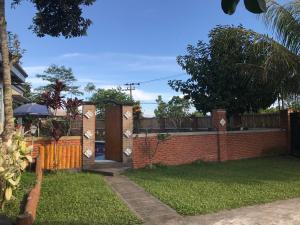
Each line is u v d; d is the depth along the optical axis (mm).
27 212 6270
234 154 18453
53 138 13820
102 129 25875
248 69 17672
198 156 17094
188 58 20016
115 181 12250
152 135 15703
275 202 9406
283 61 16297
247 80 18391
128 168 14664
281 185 11445
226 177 12875
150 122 29859
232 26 18203
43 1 12141
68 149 14047
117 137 15305
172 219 7977
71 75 49656
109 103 18734
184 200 9391
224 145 17922
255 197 9789
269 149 19891
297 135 19984
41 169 12203
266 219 7938
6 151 7773
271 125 21109
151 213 8430
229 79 18938
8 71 10125
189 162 16766
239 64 17797
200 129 24062
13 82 17734
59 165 13828
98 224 7422
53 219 7660
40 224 7285
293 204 9211
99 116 36219
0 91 14734
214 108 19203
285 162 17375
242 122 22797
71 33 12719
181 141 16609
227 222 7738
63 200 9156
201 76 19656
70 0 12203
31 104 20516
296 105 19234
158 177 12867
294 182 12016
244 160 18188
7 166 7582
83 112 14367
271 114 21125
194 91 20109
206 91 19938
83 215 7992
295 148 20078
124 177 13023
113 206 8711
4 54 10141
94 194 9859
